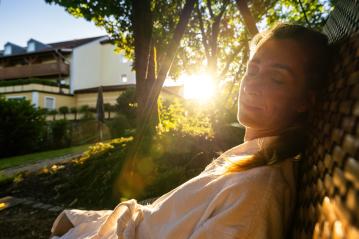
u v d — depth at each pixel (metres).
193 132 5.37
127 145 5.66
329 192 0.50
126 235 1.14
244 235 0.78
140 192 4.02
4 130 13.85
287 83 0.86
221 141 5.42
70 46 35.09
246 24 3.46
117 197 4.14
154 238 1.05
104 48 34.50
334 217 0.44
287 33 0.87
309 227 0.61
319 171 0.61
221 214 0.81
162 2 8.91
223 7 10.41
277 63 0.87
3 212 4.30
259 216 0.79
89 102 32.59
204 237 0.81
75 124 17.78
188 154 4.66
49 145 16.22
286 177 0.87
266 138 0.97
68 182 5.16
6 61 36.66
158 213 1.08
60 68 33.38
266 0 10.17
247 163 0.90
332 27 1.05
